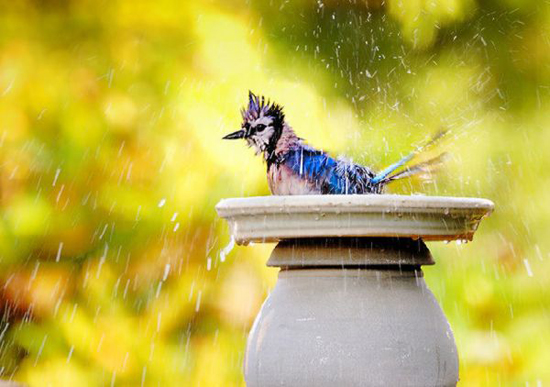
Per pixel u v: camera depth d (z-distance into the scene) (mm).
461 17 11305
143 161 10750
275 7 11172
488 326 10602
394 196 4375
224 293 10625
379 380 4375
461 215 4547
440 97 11203
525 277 10727
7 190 10711
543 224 10922
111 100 10844
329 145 10883
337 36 11234
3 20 10992
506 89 11242
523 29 11328
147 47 10992
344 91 11070
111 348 10523
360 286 4527
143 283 10617
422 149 6582
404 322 4461
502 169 11062
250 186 10609
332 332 4426
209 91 10883
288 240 4652
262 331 4621
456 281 10680
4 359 10508
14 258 10617
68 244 10633
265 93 10922
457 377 4723
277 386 4484
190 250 10633
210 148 10711
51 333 10539
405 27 11297
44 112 10898
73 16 11023
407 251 4617
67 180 10727
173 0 10992
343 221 4371
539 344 10469
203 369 10523
